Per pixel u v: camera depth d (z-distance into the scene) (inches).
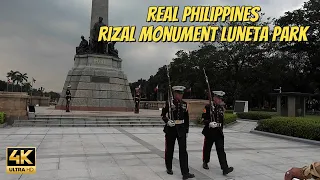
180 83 1768.0
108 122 648.4
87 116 666.2
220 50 1582.2
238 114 988.6
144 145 378.0
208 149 258.5
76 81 963.3
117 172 238.7
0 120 546.6
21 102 603.8
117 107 976.3
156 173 240.5
